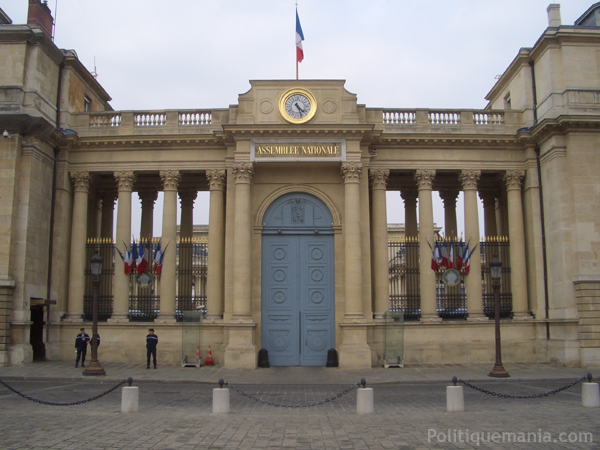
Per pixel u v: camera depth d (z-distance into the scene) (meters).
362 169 30.09
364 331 27.67
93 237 35.69
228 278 29.14
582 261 28.02
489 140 31.03
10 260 27.12
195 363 27.62
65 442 11.69
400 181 35.81
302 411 16.20
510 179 31.44
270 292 29.75
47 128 29.00
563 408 16.16
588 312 27.58
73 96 32.75
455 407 15.64
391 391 20.75
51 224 30.39
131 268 30.28
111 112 31.62
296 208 30.52
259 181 30.47
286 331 29.39
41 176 29.39
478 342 29.58
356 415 15.31
